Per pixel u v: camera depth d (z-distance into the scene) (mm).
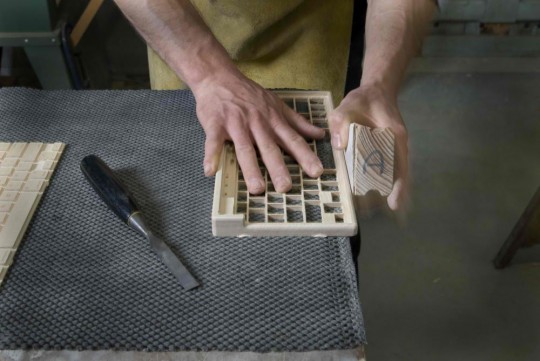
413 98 2199
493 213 1791
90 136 784
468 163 1951
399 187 704
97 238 628
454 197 1839
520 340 1478
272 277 585
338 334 527
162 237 630
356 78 1158
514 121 2111
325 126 786
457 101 2189
